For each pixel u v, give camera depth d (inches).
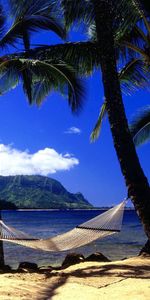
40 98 512.4
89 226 347.3
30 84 475.2
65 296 258.7
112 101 319.3
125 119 318.7
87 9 383.2
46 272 367.2
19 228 1865.2
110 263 388.2
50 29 451.8
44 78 464.8
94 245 942.4
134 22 363.9
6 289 269.9
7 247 913.5
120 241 1063.6
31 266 422.6
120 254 762.2
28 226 2081.7
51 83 481.1
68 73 441.4
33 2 429.7
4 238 334.6
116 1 345.1
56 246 351.3
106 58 325.4
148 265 369.7
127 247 897.5
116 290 269.0
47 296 259.0
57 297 256.2
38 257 728.3
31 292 266.7
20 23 441.7
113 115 317.1
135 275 321.1
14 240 335.3
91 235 343.6
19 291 267.0
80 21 394.9
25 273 360.5
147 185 306.2
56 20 440.1
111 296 254.8
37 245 342.3
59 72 438.6
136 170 306.5
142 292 257.3
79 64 426.3
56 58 422.3
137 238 1179.3
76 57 420.5
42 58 418.9
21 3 430.9
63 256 735.7
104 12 332.2
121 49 455.8
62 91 477.1
